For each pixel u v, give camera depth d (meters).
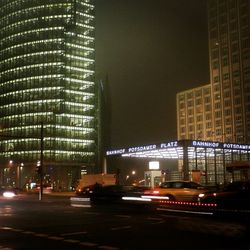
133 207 27.09
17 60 140.75
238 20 155.62
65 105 134.25
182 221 20.67
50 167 132.00
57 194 77.62
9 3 146.00
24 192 89.62
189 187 31.95
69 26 136.75
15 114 138.38
